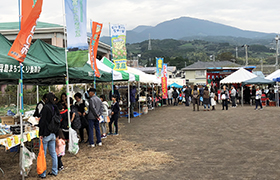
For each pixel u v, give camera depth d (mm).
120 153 7824
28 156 5902
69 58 7891
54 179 5746
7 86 22328
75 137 7258
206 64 61688
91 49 9555
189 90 25625
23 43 5695
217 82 38781
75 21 8094
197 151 7879
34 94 20297
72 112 8188
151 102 22438
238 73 25469
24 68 6141
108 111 10641
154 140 9602
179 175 5793
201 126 12492
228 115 16219
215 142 9039
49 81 10664
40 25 24984
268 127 11680
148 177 5727
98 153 7875
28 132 6652
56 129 5891
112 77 12781
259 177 5480
